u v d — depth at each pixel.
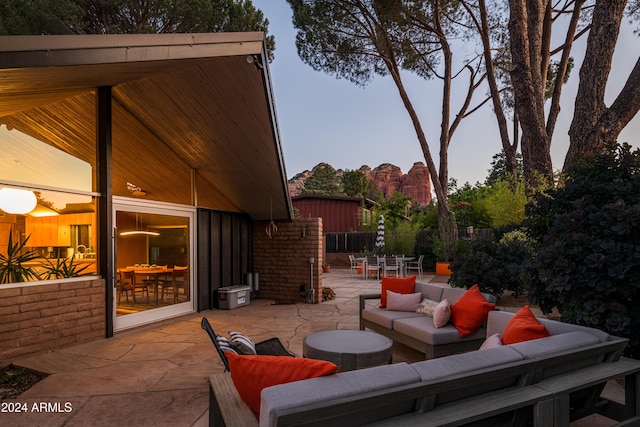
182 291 7.44
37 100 4.97
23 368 4.39
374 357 3.45
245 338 2.90
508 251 7.30
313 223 8.94
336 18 13.02
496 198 13.77
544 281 3.99
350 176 45.16
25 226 4.90
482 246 7.46
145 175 6.71
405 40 13.75
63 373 4.15
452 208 19.34
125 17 11.98
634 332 3.57
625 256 3.58
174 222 7.31
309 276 8.91
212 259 8.19
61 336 5.10
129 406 3.34
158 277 6.87
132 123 6.45
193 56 4.58
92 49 3.86
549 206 4.86
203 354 4.84
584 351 2.35
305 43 13.77
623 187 3.93
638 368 2.48
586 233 4.02
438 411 1.84
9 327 4.54
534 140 8.73
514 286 7.04
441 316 4.36
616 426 2.39
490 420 2.04
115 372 4.18
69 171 5.45
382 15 12.45
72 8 10.41
